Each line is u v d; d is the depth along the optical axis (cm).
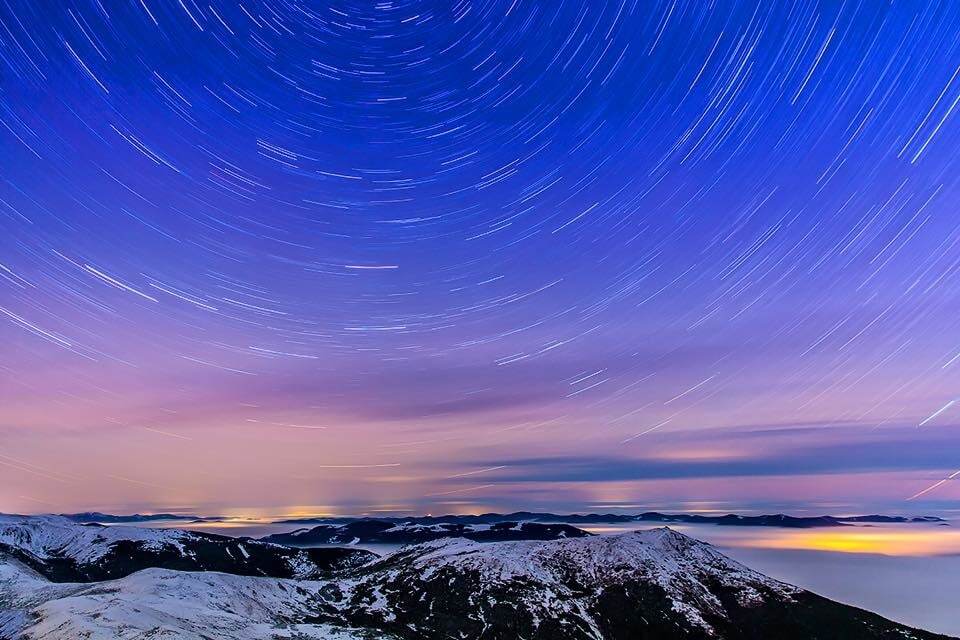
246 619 10106
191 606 9912
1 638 8012
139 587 10656
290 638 9412
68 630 7725
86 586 10762
